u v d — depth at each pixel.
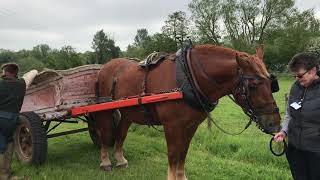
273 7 60.28
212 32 61.25
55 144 9.52
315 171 4.22
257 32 61.09
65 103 7.41
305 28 60.62
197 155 8.32
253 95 4.93
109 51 46.53
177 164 5.94
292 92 4.33
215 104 5.62
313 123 4.13
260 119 4.89
